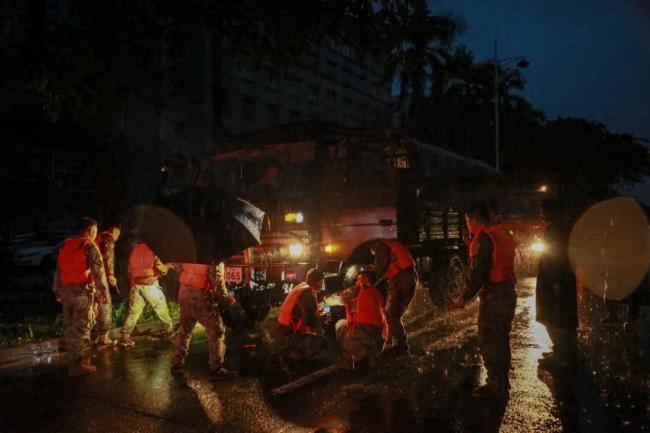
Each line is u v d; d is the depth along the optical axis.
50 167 23.72
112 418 5.00
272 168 10.59
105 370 6.56
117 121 12.12
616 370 6.31
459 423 4.79
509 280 5.51
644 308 10.61
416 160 10.07
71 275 6.40
